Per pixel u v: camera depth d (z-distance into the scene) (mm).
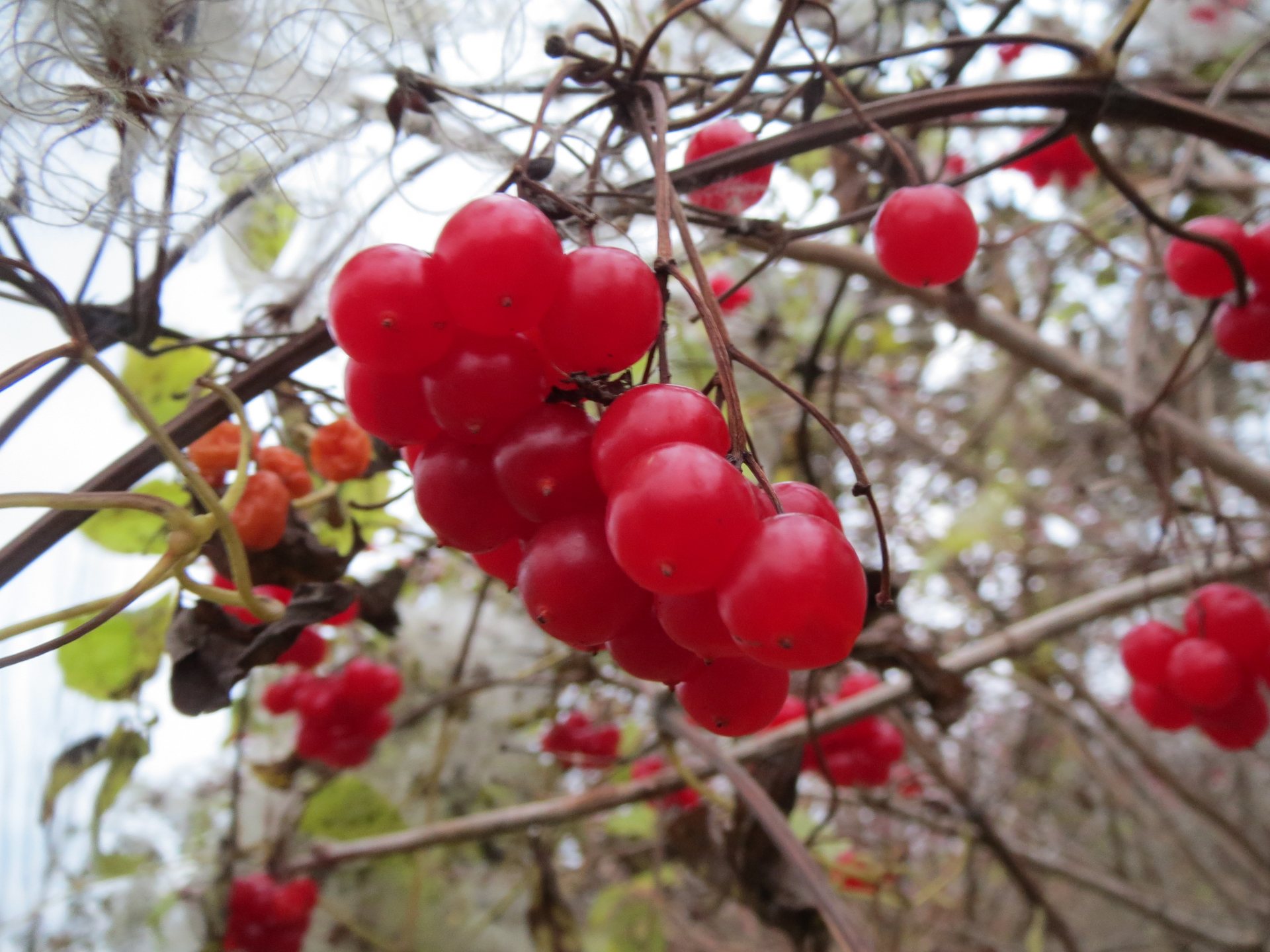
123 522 141
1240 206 216
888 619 160
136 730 137
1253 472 170
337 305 71
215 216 108
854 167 176
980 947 332
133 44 89
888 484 301
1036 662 271
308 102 101
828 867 231
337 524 136
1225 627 143
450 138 114
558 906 200
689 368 243
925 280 107
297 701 186
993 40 118
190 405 102
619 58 93
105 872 198
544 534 71
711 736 173
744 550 61
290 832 200
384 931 229
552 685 221
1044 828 374
